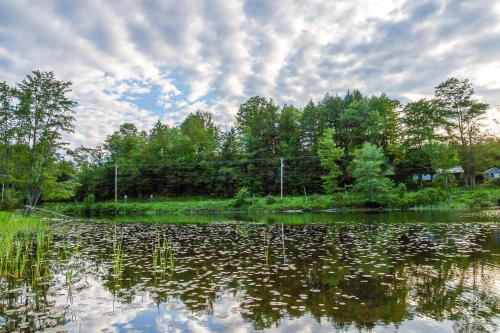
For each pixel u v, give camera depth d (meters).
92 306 6.84
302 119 63.19
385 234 17.23
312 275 9.12
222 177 60.59
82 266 10.67
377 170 43.97
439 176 48.72
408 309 6.43
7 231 16.11
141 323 5.94
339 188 49.12
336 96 65.19
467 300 6.87
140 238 17.75
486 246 13.00
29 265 10.91
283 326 5.69
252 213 43.47
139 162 68.38
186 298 7.29
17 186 40.75
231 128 67.56
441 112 55.81
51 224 27.69
